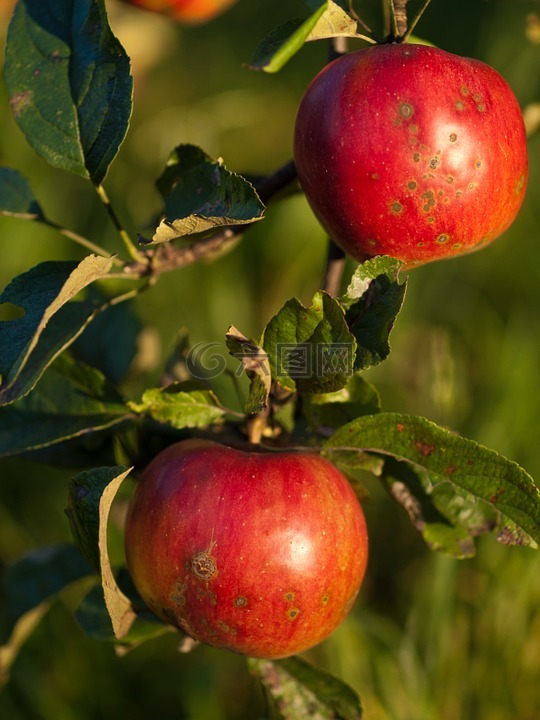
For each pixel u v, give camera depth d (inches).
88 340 32.8
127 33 48.7
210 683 36.3
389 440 28.2
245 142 67.2
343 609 28.4
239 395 29.7
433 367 39.4
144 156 59.2
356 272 27.7
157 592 28.1
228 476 27.8
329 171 27.8
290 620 27.9
